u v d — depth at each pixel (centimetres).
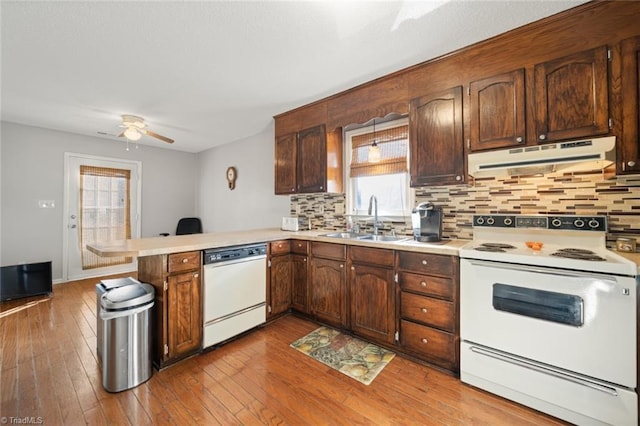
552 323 152
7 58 214
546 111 175
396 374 194
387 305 222
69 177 425
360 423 151
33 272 359
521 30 183
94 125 389
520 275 161
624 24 154
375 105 254
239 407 163
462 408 161
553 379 152
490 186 223
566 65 169
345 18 171
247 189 459
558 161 166
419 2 158
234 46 200
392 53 210
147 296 189
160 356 200
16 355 219
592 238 181
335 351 224
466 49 205
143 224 503
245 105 312
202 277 223
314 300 274
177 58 215
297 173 322
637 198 171
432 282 199
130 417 155
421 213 241
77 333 257
